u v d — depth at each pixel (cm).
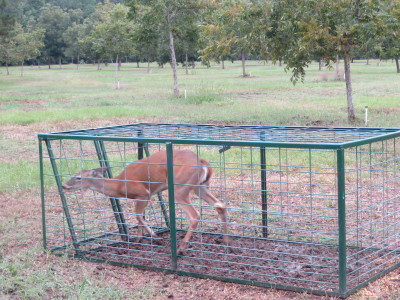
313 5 1705
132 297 523
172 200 584
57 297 526
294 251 643
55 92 3788
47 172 1115
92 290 529
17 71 8631
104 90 3888
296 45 1805
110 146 1429
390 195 884
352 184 954
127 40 4206
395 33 1703
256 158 1153
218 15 1911
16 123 1950
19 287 550
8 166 1203
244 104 2442
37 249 676
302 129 683
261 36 1841
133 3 2939
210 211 840
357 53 1806
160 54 6238
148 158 662
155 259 634
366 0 1689
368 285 535
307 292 521
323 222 761
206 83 4062
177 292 539
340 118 1836
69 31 9712
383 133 622
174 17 2989
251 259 623
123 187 671
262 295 525
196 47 3122
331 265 591
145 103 2627
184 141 575
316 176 1015
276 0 1792
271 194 891
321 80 4297
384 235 671
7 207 899
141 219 697
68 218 670
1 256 660
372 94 2848
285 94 3006
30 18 11394
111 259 644
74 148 1431
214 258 634
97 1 15488
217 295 529
